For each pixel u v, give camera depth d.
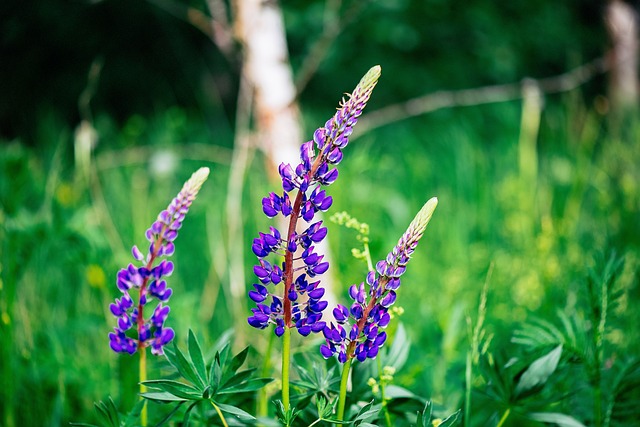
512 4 8.49
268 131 3.16
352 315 1.51
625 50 6.97
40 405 2.67
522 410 1.90
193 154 5.36
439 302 3.56
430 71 8.04
